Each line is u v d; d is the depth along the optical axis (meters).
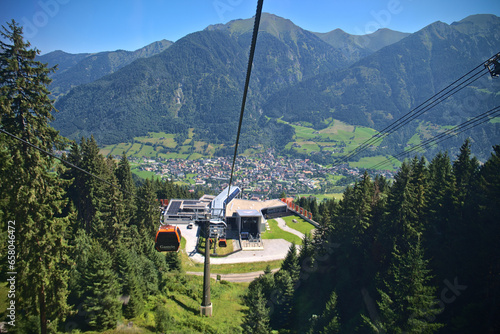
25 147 29.09
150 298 42.25
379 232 44.28
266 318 36.84
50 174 31.23
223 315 45.28
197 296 50.44
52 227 30.02
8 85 28.48
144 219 73.06
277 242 96.62
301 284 52.31
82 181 65.38
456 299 29.12
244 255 87.50
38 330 29.14
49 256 29.58
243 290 63.34
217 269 77.94
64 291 31.78
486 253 28.08
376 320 32.38
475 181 42.12
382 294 30.42
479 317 24.77
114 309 33.91
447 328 26.84
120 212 61.19
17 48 28.42
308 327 38.34
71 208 60.69
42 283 28.83
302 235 102.19
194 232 99.06
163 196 123.38
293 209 125.25
